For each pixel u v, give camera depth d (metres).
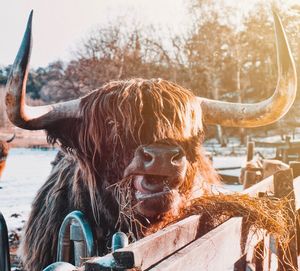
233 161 24.80
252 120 4.13
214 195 3.66
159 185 3.33
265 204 3.56
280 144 22.61
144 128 3.53
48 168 24.58
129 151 3.56
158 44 41.47
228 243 2.82
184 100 3.74
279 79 3.93
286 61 3.87
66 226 3.73
